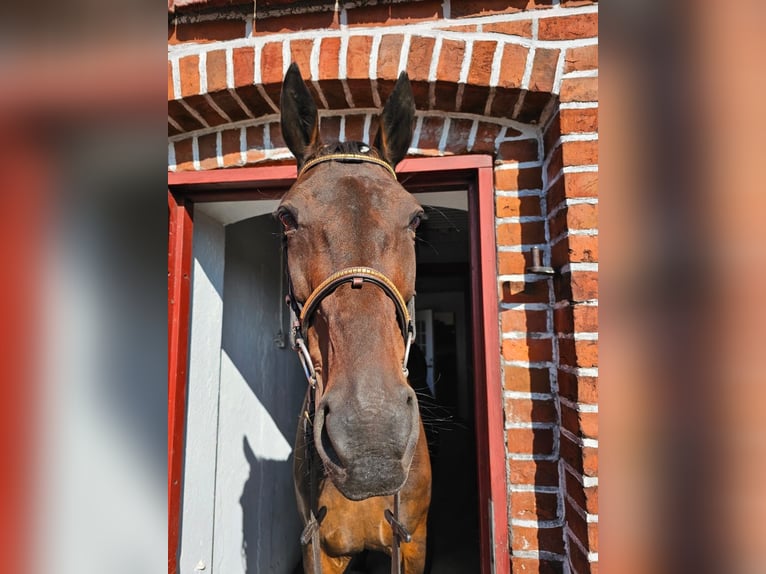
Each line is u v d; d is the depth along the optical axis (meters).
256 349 2.41
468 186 1.52
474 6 1.33
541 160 1.41
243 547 2.10
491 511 1.34
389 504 1.33
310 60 1.38
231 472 2.02
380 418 0.79
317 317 0.99
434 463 2.78
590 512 1.12
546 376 1.34
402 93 1.25
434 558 2.69
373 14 1.37
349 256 0.95
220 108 1.48
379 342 0.87
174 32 1.45
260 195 1.65
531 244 1.38
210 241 1.91
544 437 1.33
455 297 6.17
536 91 1.28
